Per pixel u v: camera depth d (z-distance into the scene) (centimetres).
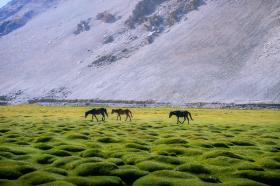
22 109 14838
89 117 9081
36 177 2459
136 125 6475
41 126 5941
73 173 2672
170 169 2800
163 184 2367
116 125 6419
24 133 4912
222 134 5181
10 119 7800
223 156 3159
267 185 2384
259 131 5825
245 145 4209
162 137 4784
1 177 2509
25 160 3109
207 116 10631
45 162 3089
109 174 2628
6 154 3234
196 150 3553
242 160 3041
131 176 2606
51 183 2314
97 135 4784
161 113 12275
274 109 16925
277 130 5972
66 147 3666
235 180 2488
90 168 2688
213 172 2708
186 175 2569
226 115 11244
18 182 2394
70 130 5453
